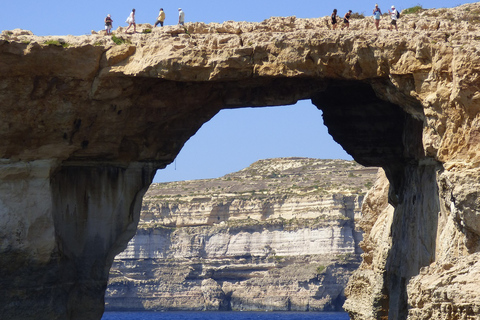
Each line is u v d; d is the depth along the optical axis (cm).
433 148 5262
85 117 6325
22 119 6194
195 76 5869
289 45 5647
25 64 5991
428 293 4453
